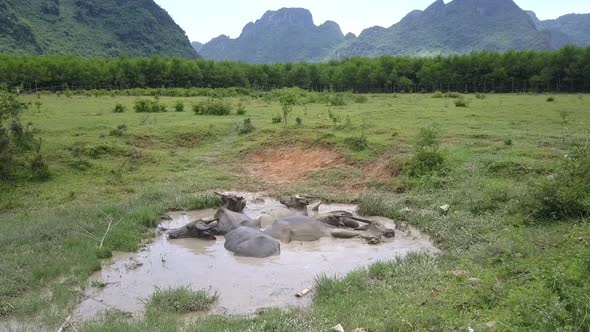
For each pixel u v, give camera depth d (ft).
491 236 32.01
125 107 104.73
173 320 22.74
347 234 36.19
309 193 48.34
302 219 36.35
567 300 18.93
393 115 86.02
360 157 56.44
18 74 176.14
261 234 33.88
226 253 33.53
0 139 52.39
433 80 218.38
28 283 27.50
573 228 29.78
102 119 84.74
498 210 37.86
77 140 62.90
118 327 21.63
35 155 54.08
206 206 44.80
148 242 35.68
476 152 53.67
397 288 25.00
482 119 79.51
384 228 36.42
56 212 41.60
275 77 247.50
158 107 102.17
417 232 37.37
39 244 33.24
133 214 39.68
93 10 462.19
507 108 99.04
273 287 27.71
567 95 167.22
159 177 54.75
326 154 58.80
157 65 222.28
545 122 75.00
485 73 214.69
